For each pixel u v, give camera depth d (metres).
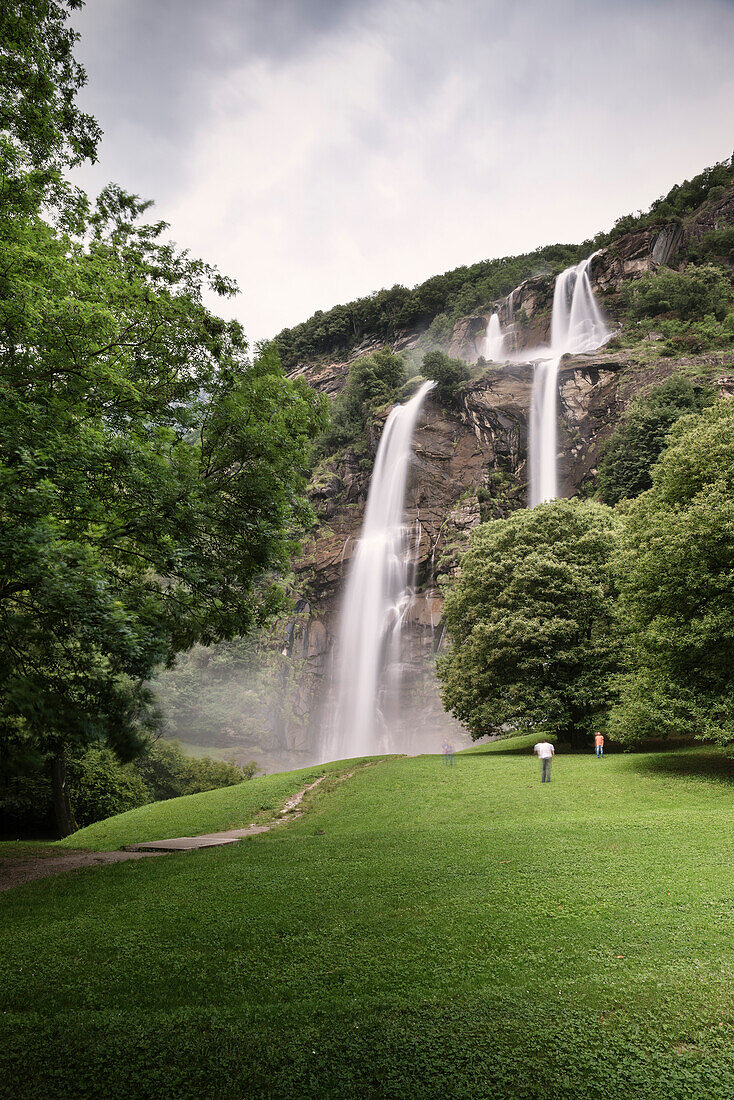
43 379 9.55
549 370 71.31
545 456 68.12
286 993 6.11
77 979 6.66
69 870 13.59
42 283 10.02
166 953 7.32
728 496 19.92
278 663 69.31
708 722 19.53
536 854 11.43
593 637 28.89
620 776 20.81
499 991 5.94
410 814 18.33
